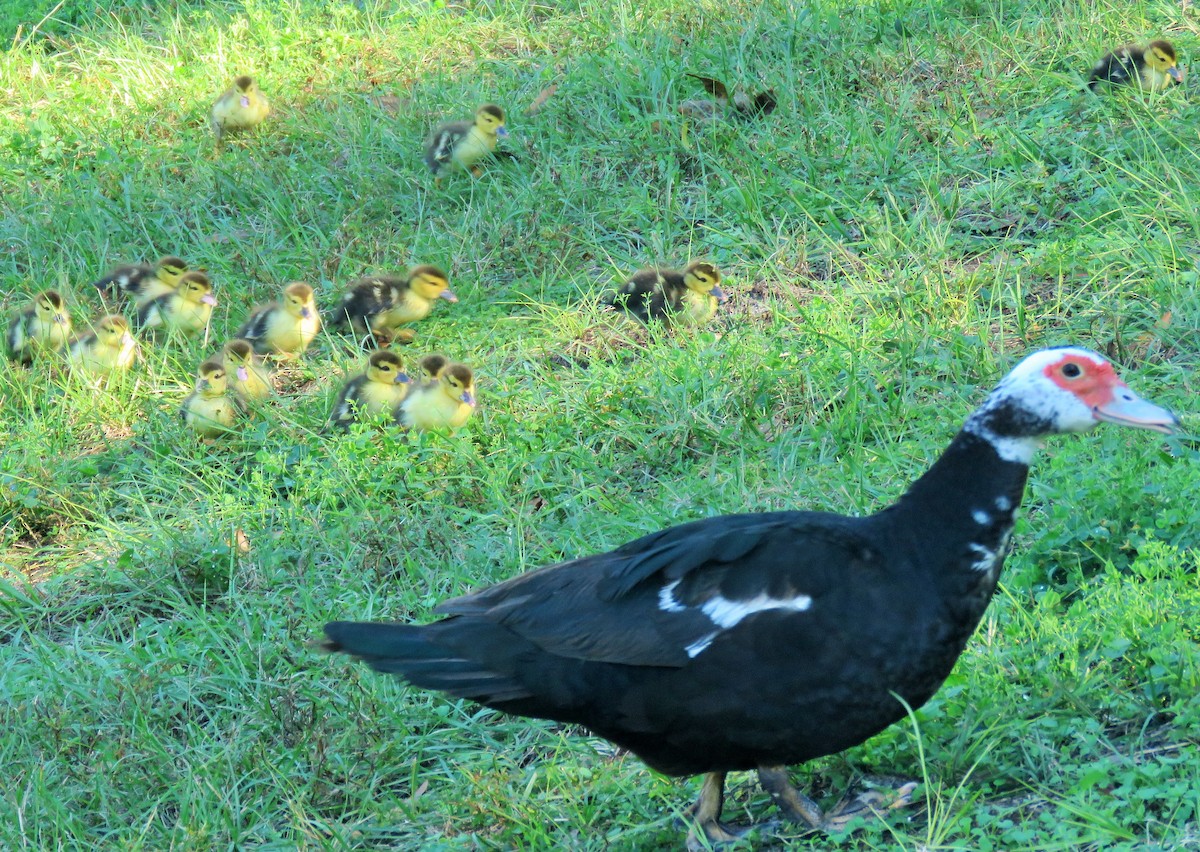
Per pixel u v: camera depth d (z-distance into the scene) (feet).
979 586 20.76
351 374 42.68
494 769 26.17
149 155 57.67
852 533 21.04
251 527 35.47
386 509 34.76
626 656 20.80
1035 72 50.72
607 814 24.40
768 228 45.47
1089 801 20.86
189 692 29.40
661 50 56.44
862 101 51.13
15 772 27.76
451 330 44.73
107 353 43.68
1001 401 20.47
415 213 51.26
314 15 68.85
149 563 34.47
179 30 69.15
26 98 65.26
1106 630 24.23
